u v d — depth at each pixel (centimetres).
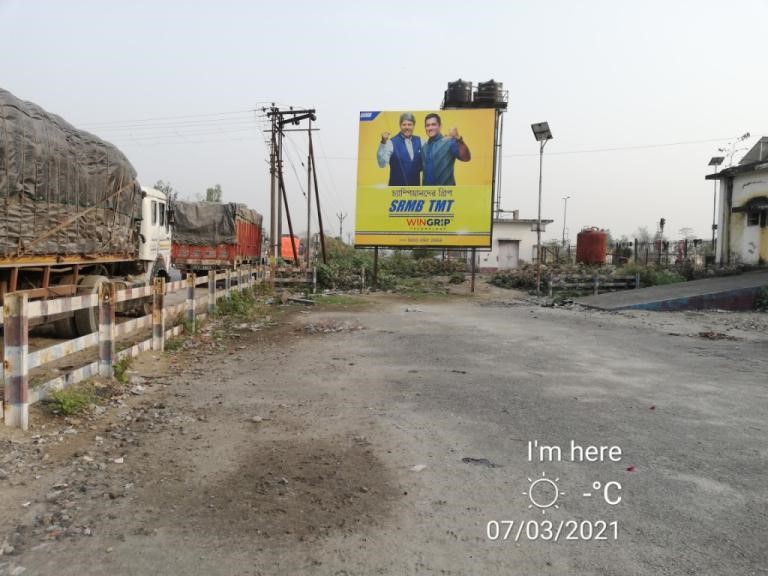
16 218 729
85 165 904
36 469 429
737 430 547
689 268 2389
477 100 3997
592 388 712
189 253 2322
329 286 2380
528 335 1166
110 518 360
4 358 491
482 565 315
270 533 345
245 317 1374
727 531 353
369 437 520
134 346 802
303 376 769
